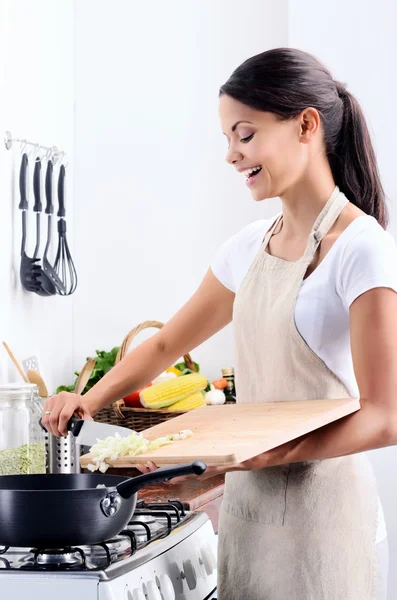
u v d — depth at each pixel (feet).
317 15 8.64
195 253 9.41
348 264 4.55
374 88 8.52
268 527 4.89
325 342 4.73
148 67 9.48
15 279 7.93
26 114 8.18
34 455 6.38
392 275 4.45
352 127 4.91
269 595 4.87
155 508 5.52
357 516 4.81
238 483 5.07
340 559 4.75
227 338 9.38
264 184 4.76
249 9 9.25
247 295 5.07
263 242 5.17
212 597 5.36
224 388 8.80
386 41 8.50
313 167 4.79
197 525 5.37
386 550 5.06
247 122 4.63
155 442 4.09
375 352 4.37
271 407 4.72
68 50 9.36
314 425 4.17
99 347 9.53
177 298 9.45
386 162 8.47
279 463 4.33
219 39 9.32
